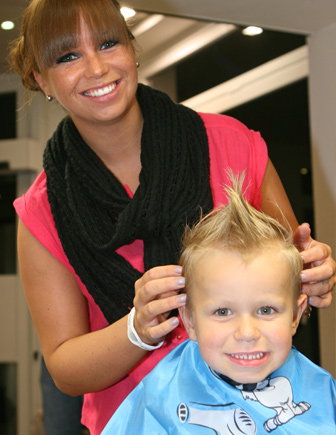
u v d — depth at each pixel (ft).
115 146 3.90
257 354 3.08
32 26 3.50
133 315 3.32
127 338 3.34
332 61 7.71
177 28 8.91
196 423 3.30
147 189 3.78
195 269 3.21
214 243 3.21
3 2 6.96
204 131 4.10
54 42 3.41
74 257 3.79
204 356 3.17
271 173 4.22
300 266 3.26
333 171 7.78
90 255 3.81
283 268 3.12
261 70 9.45
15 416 10.63
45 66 3.53
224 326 3.10
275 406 3.30
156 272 3.20
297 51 8.82
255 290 3.04
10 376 10.68
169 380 3.50
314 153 8.05
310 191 9.75
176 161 3.90
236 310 3.07
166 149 3.91
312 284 3.44
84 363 3.48
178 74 9.93
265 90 9.37
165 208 3.76
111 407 3.82
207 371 3.44
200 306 3.17
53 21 3.39
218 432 3.25
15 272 10.70
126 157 3.98
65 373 3.57
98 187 3.91
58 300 3.82
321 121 7.91
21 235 3.96
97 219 3.88
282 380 3.39
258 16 7.39
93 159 3.95
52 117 10.37
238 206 3.27
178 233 3.73
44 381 6.90
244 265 3.07
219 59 9.77
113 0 3.67
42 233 3.86
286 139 9.80
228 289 3.06
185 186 3.87
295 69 8.82
